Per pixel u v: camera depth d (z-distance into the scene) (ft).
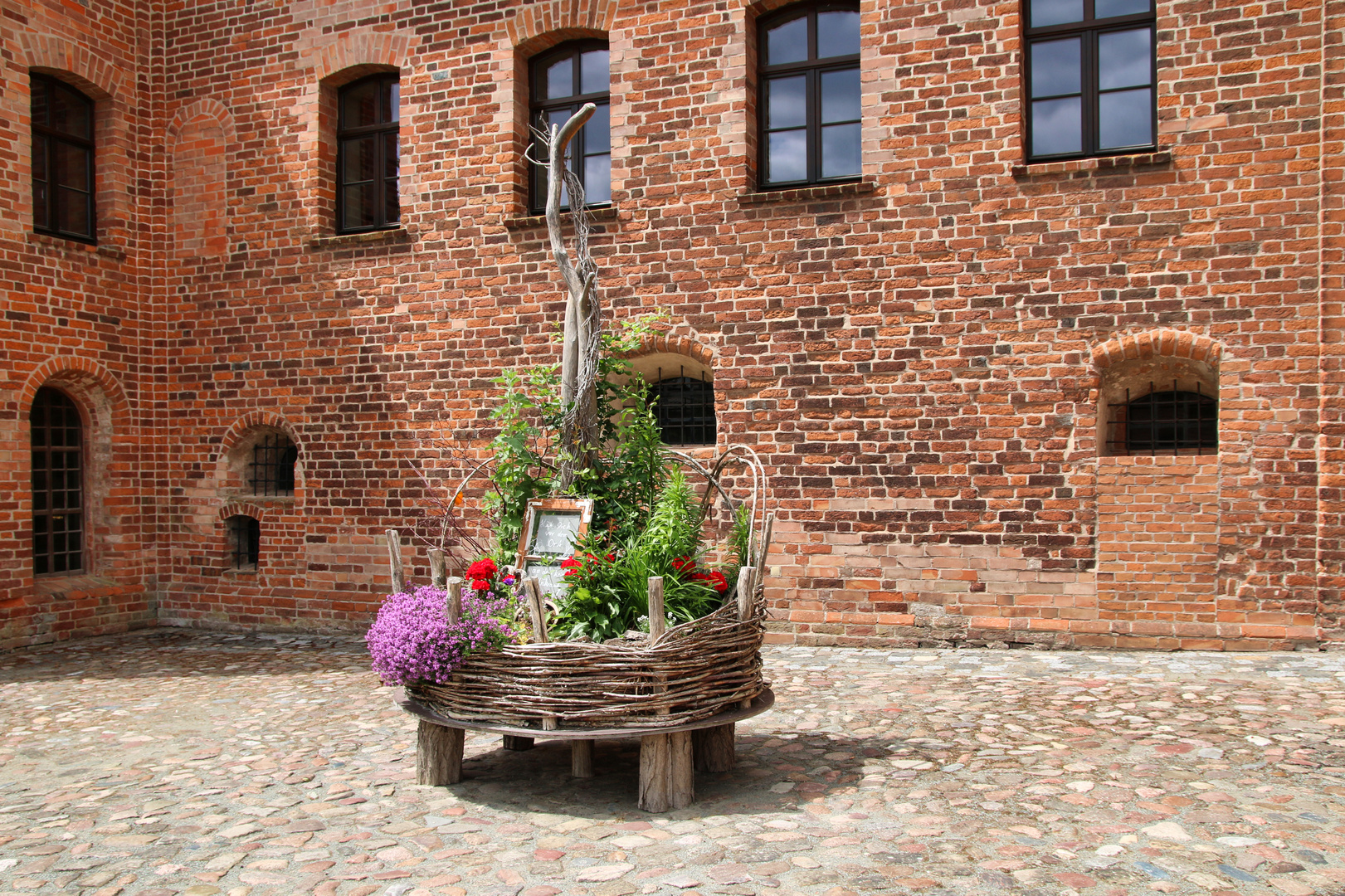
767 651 26.48
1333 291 23.34
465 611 14.70
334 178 34.01
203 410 34.83
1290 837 12.49
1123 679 21.65
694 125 28.60
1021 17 26.11
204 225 34.78
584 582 15.01
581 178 31.01
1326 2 23.40
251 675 26.37
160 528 35.14
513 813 14.48
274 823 14.35
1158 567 24.63
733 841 12.95
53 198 33.24
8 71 31.04
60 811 15.29
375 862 12.67
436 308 31.68
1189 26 24.44
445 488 31.50
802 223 27.53
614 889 11.52
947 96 26.35
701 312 28.45
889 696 21.04
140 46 35.29
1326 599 23.41
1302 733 17.04
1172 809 13.61
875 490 26.78
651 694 13.88
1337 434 23.30
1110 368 25.46
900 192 26.68
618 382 29.96
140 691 24.59
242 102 34.27
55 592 32.19
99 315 33.71
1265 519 23.86
